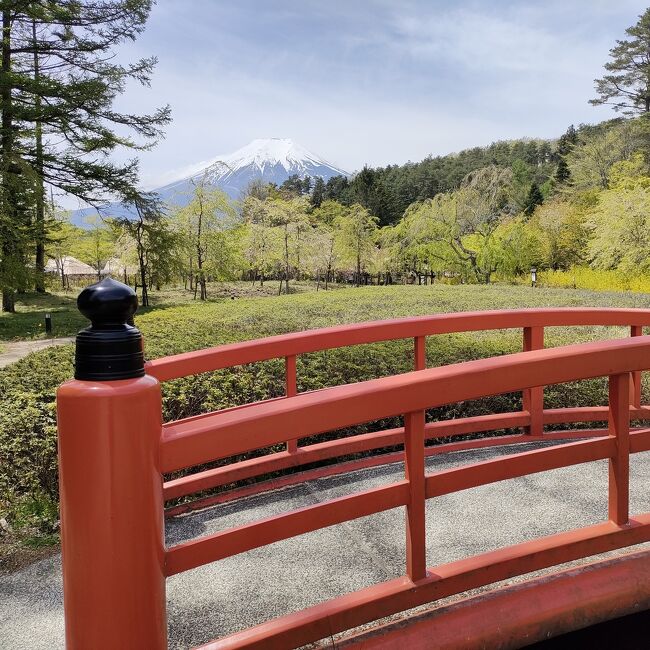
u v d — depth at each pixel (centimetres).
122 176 2208
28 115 1938
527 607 141
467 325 288
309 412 116
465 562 141
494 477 143
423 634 133
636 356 149
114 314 98
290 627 124
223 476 259
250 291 3409
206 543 117
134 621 96
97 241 3366
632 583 149
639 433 158
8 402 367
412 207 3694
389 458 305
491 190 3238
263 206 3744
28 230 2028
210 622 179
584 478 279
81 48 2062
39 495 294
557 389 418
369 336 266
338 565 209
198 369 227
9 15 1989
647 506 250
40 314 2138
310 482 284
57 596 205
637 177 3102
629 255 2375
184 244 2433
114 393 94
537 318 305
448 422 310
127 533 95
